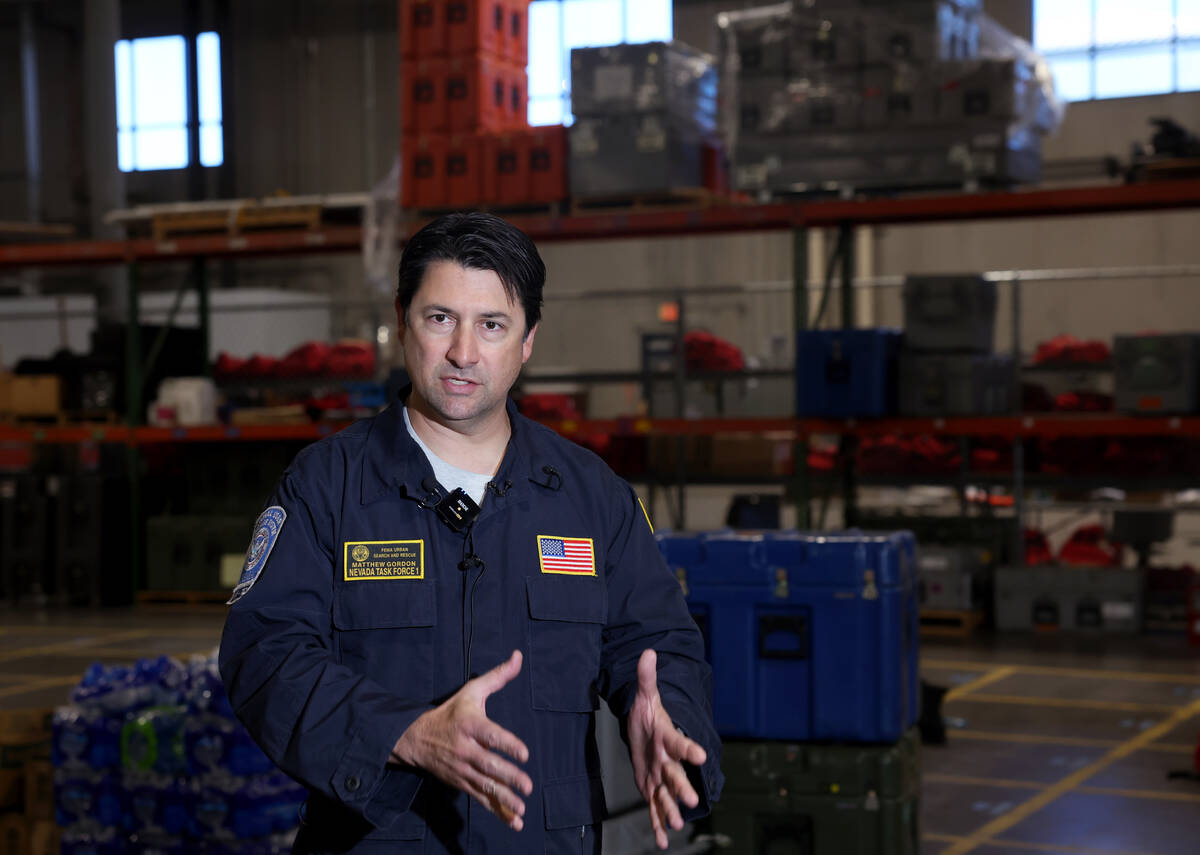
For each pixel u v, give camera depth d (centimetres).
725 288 1173
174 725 430
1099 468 1138
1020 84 1059
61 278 2264
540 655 183
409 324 182
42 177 2284
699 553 457
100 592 1333
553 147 1185
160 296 1966
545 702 182
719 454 1248
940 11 1057
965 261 1873
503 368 182
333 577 182
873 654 441
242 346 1948
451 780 159
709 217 1125
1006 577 1106
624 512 198
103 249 1352
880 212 1073
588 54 1155
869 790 441
